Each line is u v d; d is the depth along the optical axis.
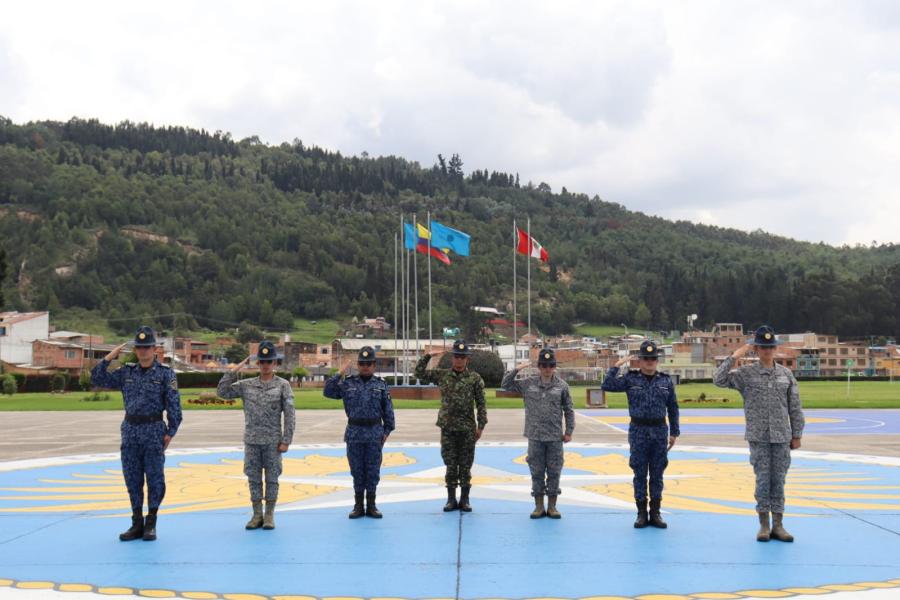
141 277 184.50
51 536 10.15
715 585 7.95
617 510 11.85
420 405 47.09
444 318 169.38
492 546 9.51
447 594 7.60
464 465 11.67
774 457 9.97
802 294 174.50
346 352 117.06
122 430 10.03
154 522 9.92
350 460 11.25
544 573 8.34
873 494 13.55
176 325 166.38
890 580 8.17
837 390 74.81
